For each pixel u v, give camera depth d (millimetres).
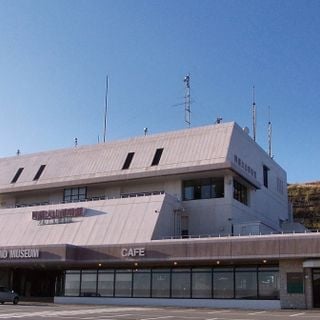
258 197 60312
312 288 39125
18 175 65812
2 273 54938
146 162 56188
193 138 55719
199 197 53438
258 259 39812
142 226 47594
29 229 54906
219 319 26703
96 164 60125
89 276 49406
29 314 30016
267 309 39062
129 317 28047
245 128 60500
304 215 121562
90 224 50938
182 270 44938
